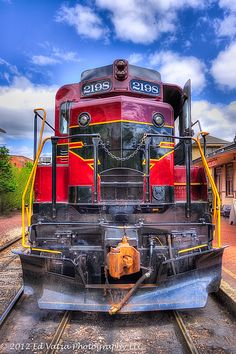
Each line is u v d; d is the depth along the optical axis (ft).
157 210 16.25
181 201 17.15
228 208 57.41
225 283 18.79
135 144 16.83
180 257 14.82
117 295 14.49
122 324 15.11
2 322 14.56
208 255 15.48
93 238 15.48
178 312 16.24
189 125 18.71
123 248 13.26
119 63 18.22
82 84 19.24
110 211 15.83
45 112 18.10
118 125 16.75
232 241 33.45
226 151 46.24
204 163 16.39
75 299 14.70
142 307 14.20
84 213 16.16
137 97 18.58
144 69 19.21
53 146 16.35
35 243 15.72
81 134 16.03
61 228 15.70
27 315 16.31
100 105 17.19
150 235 15.40
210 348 12.83
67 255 15.37
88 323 15.20
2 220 65.72
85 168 16.85
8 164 74.64
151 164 16.92
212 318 15.81
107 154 16.80
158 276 14.85
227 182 61.62
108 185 16.40
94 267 15.05
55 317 16.02
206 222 16.21
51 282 14.99
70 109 17.90
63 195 17.51
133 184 16.35
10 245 36.52
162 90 19.34
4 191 75.41
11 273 24.03
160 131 17.43
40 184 17.13
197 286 15.19
